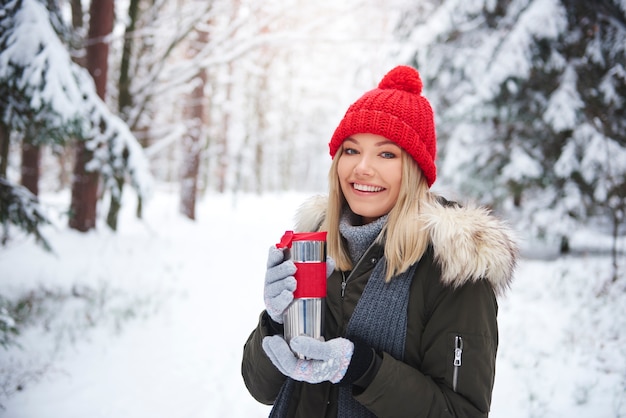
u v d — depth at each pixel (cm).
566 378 387
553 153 855
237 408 366
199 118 1655
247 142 3034
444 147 945
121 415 347
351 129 140
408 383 111
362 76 1001
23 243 789
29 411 342
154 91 1025
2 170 661
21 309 537
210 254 1062
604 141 762
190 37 1228
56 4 541
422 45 902
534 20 777
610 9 780
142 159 734
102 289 651
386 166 136
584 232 1130
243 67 1597
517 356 436
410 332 125
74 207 938
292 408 141
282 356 106
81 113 448
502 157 882
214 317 597
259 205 2609
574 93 779
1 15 424
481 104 851
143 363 443
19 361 416
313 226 170
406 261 125
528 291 652
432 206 133
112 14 852
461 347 116
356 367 108
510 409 344
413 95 145
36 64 421
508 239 126
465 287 121
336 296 141
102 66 838
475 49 877
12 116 449
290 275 109
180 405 368
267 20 994
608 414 328
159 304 621
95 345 476
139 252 956
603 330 483
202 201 2642
